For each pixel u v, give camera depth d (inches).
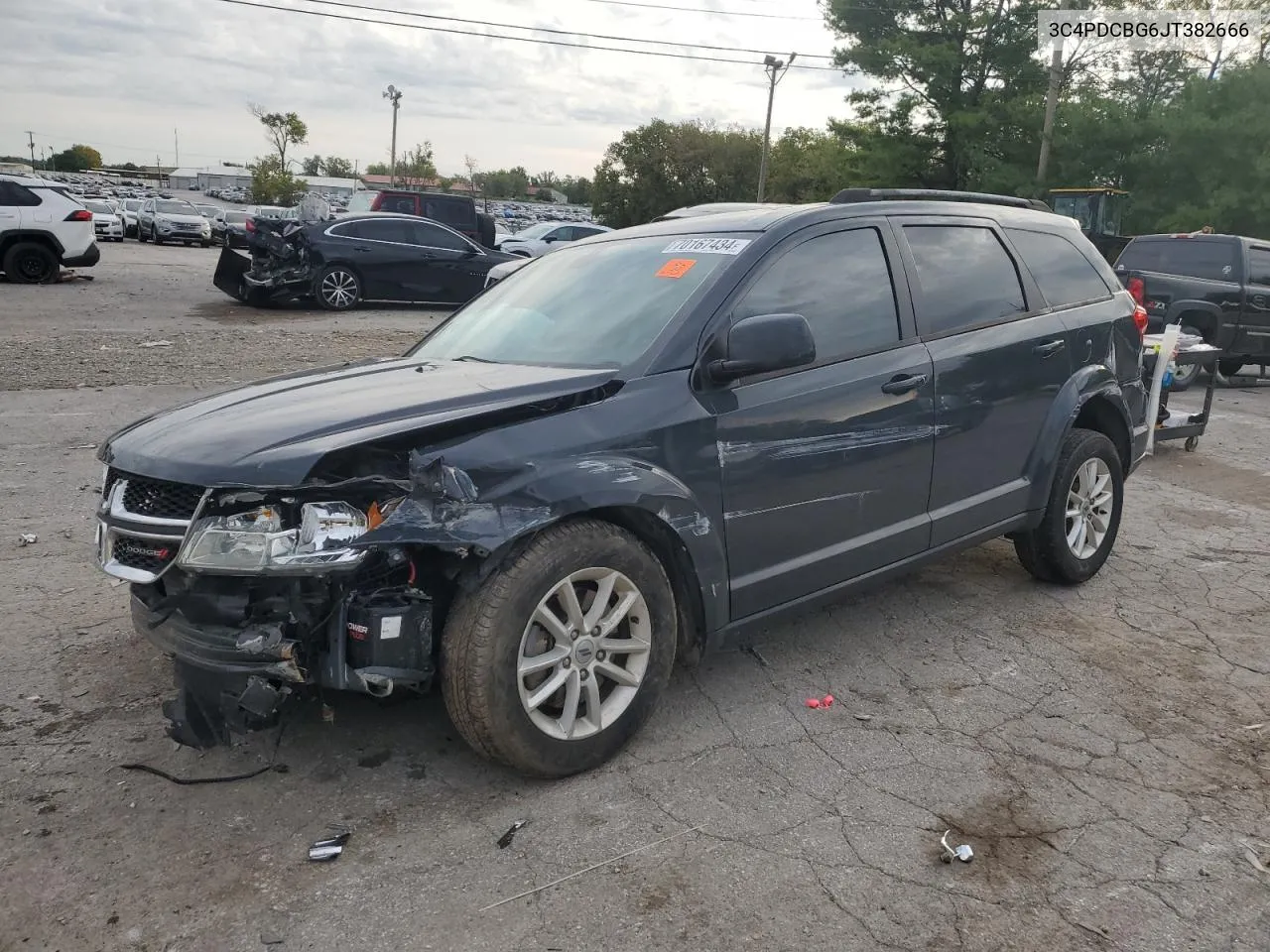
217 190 4357.8
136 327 550.9
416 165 3558.1
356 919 101.3
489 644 115.6
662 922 101.0
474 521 112.7
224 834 115.1
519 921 101.0
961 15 1258.6
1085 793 126.3
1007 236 191.0
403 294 692.1
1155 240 538.0
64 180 3986.2
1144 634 180.4
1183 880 109.0
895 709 149.2
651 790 125.3
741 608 141.5
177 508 116.4
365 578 117.3
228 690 115.0
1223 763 134.7
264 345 499.2
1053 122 1162.0
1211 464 329.7
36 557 206.1
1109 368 204.2
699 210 276.1
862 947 97.9
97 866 109.0
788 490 144.3
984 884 107.8
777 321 130.7
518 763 121.7
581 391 128.2
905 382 158.7
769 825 118.0
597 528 125.0
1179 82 1282.0
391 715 143.0
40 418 330.0
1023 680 159.9
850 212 162.1
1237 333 498.6
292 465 111.2
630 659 131.8
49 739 135.0
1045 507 191.0
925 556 168.4
